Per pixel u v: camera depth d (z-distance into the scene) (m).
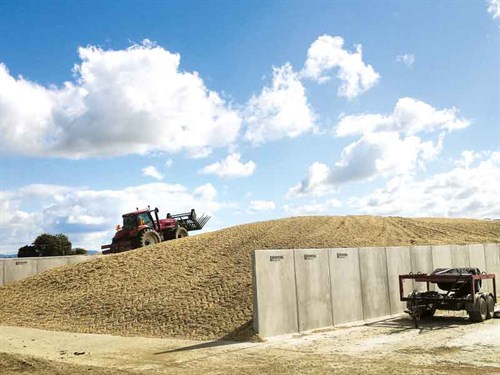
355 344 13.61
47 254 58.69
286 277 16.05
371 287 19.33
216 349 13.44
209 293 18.80
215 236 28.55
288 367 10.98
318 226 32.62
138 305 19.02
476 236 36.88
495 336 14.23
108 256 26.75
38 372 10.42
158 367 11.38
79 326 17.98
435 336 14.47
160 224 33.16
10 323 19.31
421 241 32.03
